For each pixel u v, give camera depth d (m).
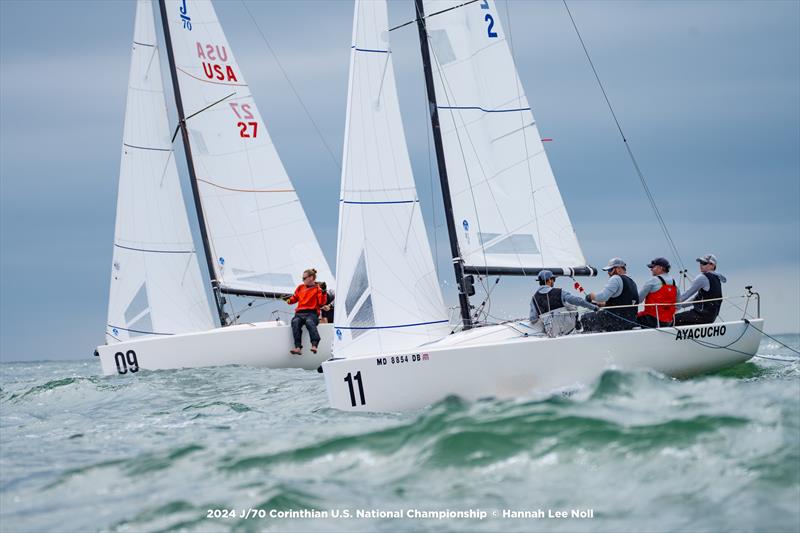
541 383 44.78
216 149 81.88
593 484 27.08
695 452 28.44
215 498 28.19
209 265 81.19
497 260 52.72
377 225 47.81
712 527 23.58
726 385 36.62
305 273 73.06
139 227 78.31
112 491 30.23
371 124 48.66
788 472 26.42
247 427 41.00
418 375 44.38
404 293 47.62
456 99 52.84
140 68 79.75
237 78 83.19
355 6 49.44
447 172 52.28
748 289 52.16
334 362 45.22
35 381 88.94
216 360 71.88
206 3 82.69
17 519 28.11
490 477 28.28
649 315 49.53
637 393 35.84
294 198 84.19
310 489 28.39
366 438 32.72
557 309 47.00
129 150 78.69
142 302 77.75
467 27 53.59
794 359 59.44
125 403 56.03
